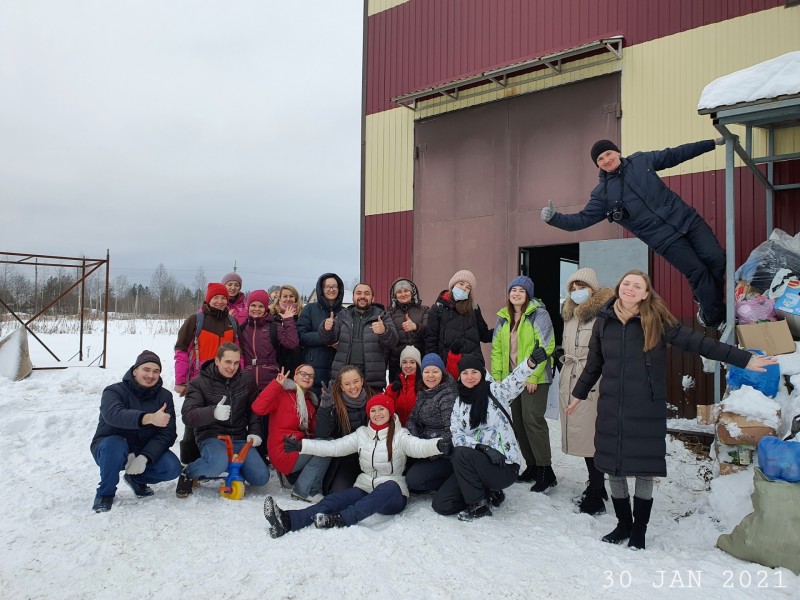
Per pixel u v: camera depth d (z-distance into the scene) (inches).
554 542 124.9
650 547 125.4
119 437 147.9
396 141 310.7
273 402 164.7
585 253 239.5
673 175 226.2
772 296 161.3
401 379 170.6
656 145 229.8
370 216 319.0
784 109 150.3
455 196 287.0
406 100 294.4
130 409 149.0
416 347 183.6
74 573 109.7
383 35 318.7
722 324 183.0
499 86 268.5
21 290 676.7
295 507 148.9
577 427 150.5
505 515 144.3
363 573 108.6
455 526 134.1
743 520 117.6
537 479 166.2
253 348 182.2
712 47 218.5
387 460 146.9
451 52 291.1
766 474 116.6
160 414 144.3
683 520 140.1
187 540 124.0
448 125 290.8
